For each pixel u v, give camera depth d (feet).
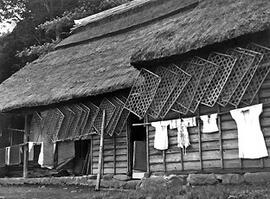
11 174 67.51
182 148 36.78
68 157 52.80
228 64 33.73
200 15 38.65
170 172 37.35
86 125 50.11
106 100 47.80
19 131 73.41
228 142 33.83
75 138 51.39
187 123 36.50
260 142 31.68
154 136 39.04
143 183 37.63
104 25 64.85
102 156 45.39
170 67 37.99
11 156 60.80
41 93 53.06
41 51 91.71
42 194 43.47
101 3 94.12
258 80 32.32
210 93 34.78
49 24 94.27
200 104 36.09
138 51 38.32
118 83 42.91
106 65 50.24
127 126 46.26
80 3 100.07
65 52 64.23
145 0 61.21
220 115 34.53
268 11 31.53
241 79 32.81
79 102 51.11
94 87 45.50
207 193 29.58
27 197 41.65
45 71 60.54
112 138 47.42
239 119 32.91
